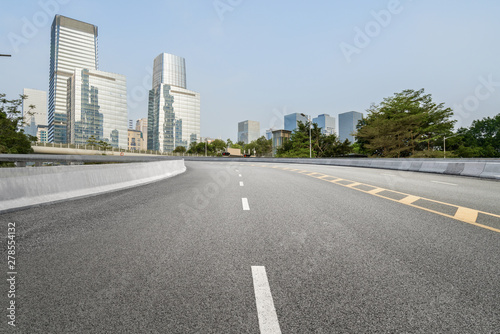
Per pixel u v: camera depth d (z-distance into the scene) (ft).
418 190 35.22
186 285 9.77
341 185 40.63
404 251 13.17
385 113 228.43
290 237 15.33
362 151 263.49
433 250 13.34
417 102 222.07
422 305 8.59
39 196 25.63
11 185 23.47
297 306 8.48
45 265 11.48
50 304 8.54
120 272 10.81
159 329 7.38
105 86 551.59
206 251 13.16
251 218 19.88
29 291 9.32
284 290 9.45
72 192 29.48
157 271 10.91
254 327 7.45
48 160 178.09
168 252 13.02
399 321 7.77
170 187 39.34
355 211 22.33
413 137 220.23
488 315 8.10
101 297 8.95
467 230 16.84
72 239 15.02
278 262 11.84
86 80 530.27
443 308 8.43
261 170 78.33
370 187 38.24
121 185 38.32
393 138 211.82
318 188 37.19
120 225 18.01
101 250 13.30
